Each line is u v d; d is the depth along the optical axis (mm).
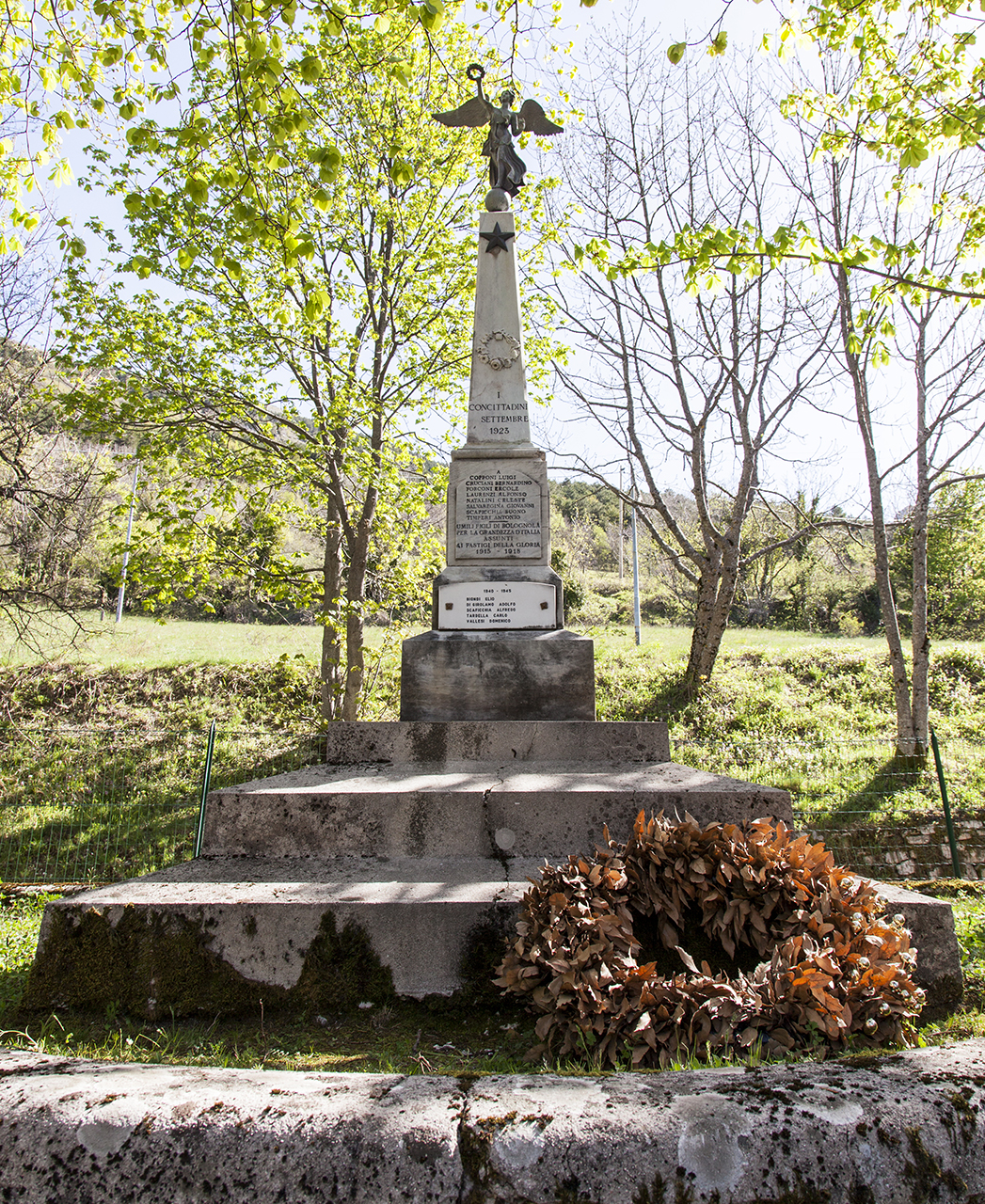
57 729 15570
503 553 6938
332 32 5207
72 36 7367
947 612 27594
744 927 3633
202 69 5254
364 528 14398
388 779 5160
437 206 14484
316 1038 3555
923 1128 1835
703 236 7000
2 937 5973
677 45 6277
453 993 3779
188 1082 2029
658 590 38875
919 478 14305
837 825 10914
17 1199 1756
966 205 9422
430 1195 1715
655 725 5777
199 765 14172
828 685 17672
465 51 13812
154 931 3881
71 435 15031
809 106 9883
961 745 13883
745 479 16828
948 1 7629
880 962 3215
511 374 7336
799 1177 1739
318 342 14023
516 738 5766
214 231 12617
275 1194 1729
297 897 3973
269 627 27391
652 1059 2914
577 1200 1702
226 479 13297
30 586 16312
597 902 3453
